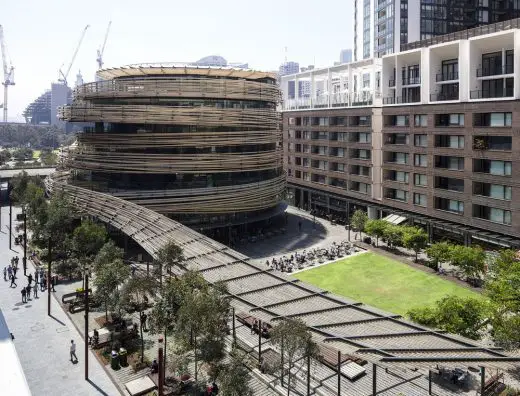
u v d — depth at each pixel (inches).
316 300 1417.3
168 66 3107.8
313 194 4128.9
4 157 7096.5
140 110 2856.8
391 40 4704.7
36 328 1637.6
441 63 2807.6
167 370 1331.2
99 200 2778.1
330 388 1241.4
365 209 3516.2
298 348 1101.1
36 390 1253.1
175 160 2881.4
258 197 3112.7
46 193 3612.2
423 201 2896.2
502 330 1304.1
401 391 1225.4
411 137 2925.7
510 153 2292.1
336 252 2721.5
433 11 4576.8
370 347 1090.1
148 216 2448.3
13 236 2979.8
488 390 1224.2
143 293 1610.5
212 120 2908.5
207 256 1838.1
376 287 2164.1
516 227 2297.0
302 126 4192.9
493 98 2349.9
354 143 3516.2
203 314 1186.6
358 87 4138.8
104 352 1462.8
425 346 1112.8
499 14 4480.8
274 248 2881.4
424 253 2691.9
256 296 1443.2
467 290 2085.4
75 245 2128.4
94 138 3038.9
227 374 1083.9
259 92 3127.5
